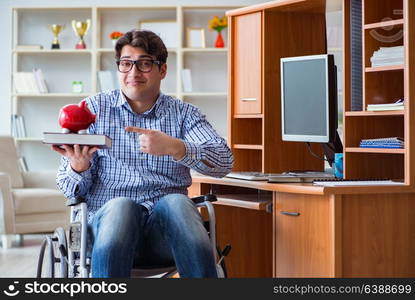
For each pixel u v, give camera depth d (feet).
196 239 8.83
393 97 11.78
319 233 10.39
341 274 10.13
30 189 23.20
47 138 9.32
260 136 14.61
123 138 10.20
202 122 10.57
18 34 28.84
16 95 27.76
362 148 11.43
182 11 27.78
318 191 10.11
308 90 12.42
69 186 9.75
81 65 28.73
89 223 9.78
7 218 21.93
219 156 10.13
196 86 28.43
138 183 10.08
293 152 13.78
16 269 17.35
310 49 13.96
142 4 28.17
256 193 13.44
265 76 13.61
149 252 9.64
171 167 10.24
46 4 28.35
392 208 10.51
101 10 28.43
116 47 10.22
